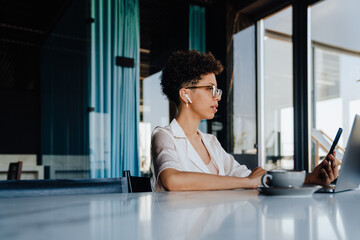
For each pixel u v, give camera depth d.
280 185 0.74
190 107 1.22
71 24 4.49
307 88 3.43
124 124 3.64
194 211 0.46
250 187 0.94
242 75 4.14
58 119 5.20
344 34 3.86
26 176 4.21
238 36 4.19
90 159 3.49
